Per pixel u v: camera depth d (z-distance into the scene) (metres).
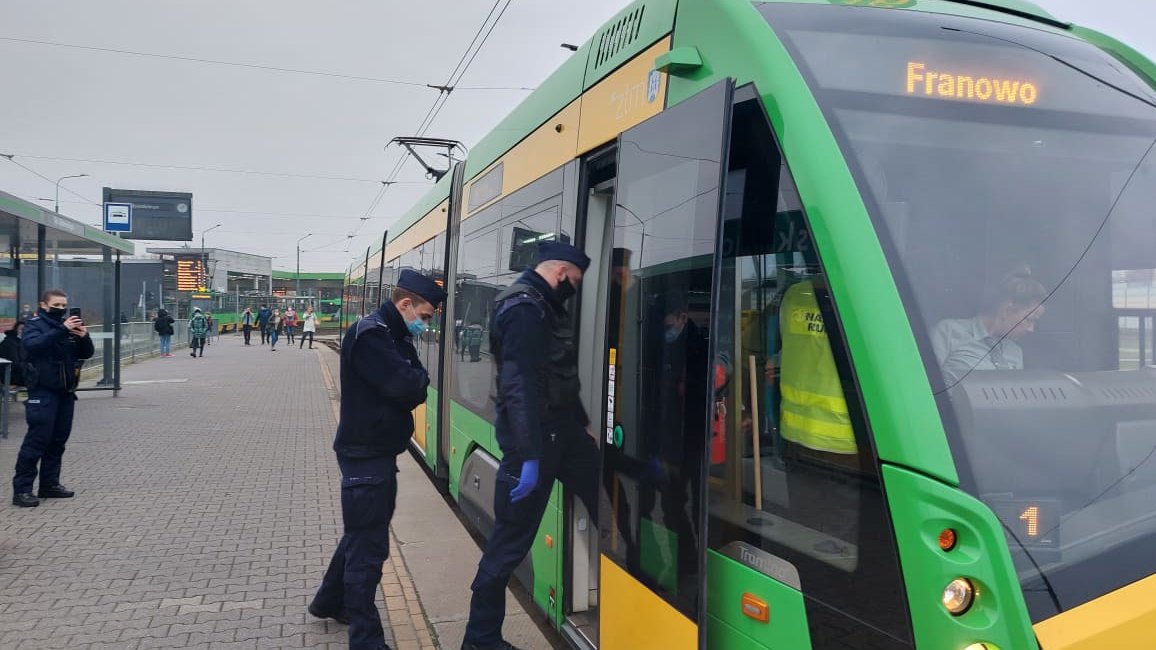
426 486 8.59
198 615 4.85
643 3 3.71
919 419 2.10
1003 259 2.50
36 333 7.26
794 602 2.42
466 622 4.85
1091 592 2.08
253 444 10.88
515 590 5.62
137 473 8.87
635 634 3.24
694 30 3.15
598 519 3.61
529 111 5.36
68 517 6.99
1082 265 2.58
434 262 8.97
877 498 2.14
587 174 4.21
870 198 2.43
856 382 2.20
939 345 2.28
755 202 2.65
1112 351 2.54
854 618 2.21
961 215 2.51
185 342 37.34
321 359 29.47
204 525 6.82
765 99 2.62
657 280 3.14
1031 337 2.47
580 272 3.89
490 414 5.61
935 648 1.99
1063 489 2.20
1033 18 3.23
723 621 2.72
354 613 4.03
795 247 2.45
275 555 6.03
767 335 2.57
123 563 5.79
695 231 2.86
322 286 87.81
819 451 2.34
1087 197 2.66
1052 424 2.28
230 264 71.62
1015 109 2.73
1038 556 2.11
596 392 3.98
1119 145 2.77
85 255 20.44
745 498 2.65
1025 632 1.97
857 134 2.53
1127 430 2.34
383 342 3.96
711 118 2.76
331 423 12.98
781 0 2.92
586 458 4.01
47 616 4.80
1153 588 2.12
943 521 2.02
